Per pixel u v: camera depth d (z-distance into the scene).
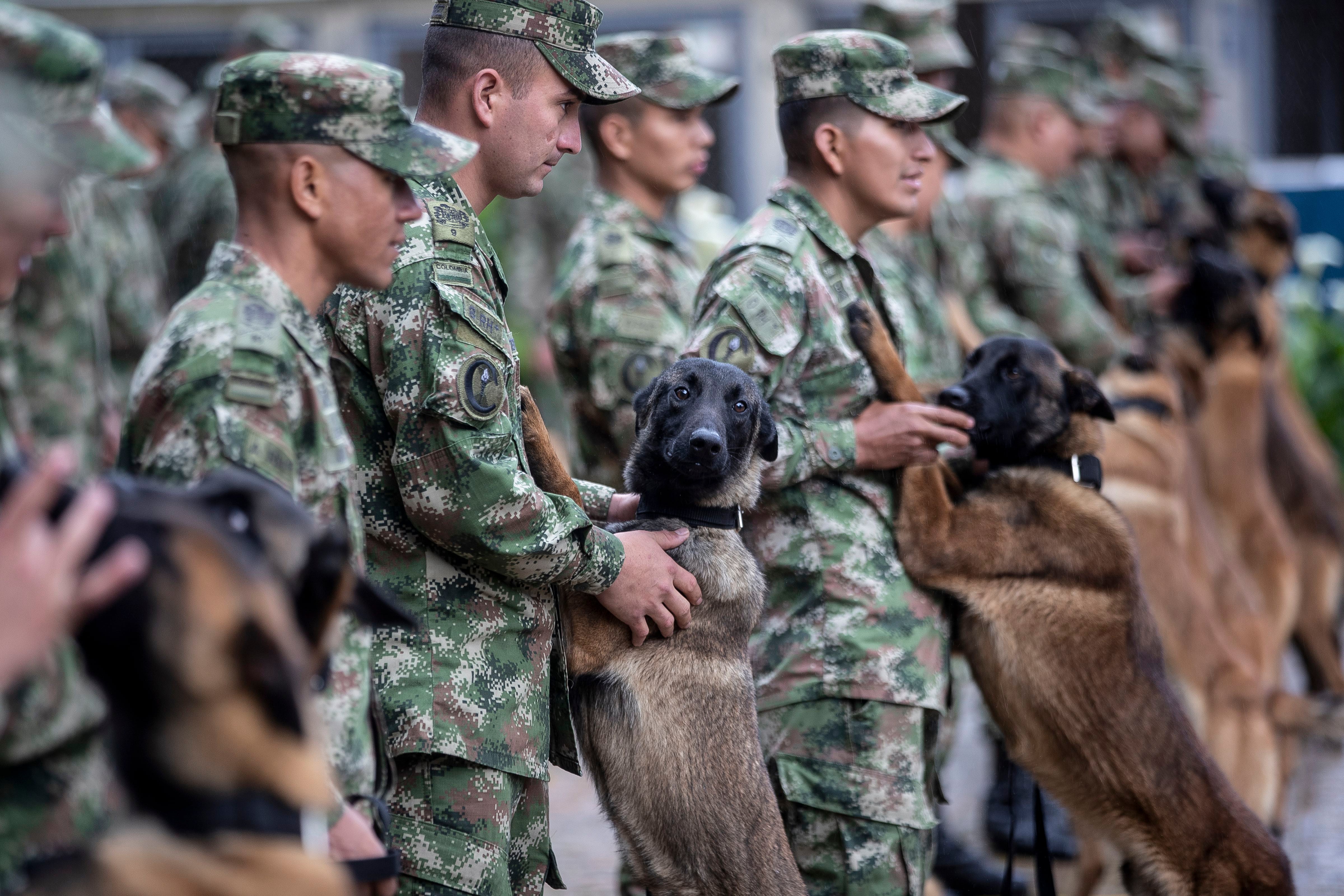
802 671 4.01
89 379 5.21
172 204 8.09
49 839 2.11
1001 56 7.80
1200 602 6.46
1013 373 4.68
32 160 2.04
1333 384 11.93
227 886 1.75
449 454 3.01
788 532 4.09
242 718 1.76
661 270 5.39
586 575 3.24
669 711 3.53
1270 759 6.30
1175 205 9.62
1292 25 14.63
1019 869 5.86
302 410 2.51
